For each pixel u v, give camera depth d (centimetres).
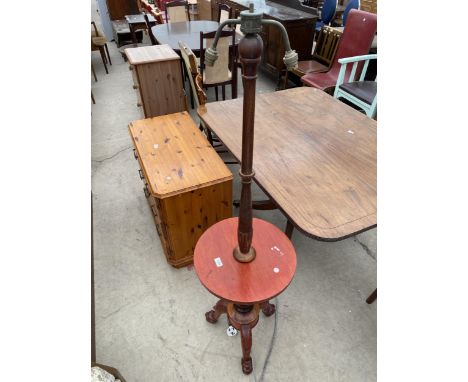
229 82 339
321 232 114
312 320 167
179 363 151
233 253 122
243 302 108
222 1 459
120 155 300
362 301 176
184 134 196
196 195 163
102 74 472
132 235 217
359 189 135
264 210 231
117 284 186
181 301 177
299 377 146
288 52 73
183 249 185
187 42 348
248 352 142
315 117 193
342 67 272
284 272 116
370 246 209
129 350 156
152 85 284
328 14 451
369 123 187
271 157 156
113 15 581
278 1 419
